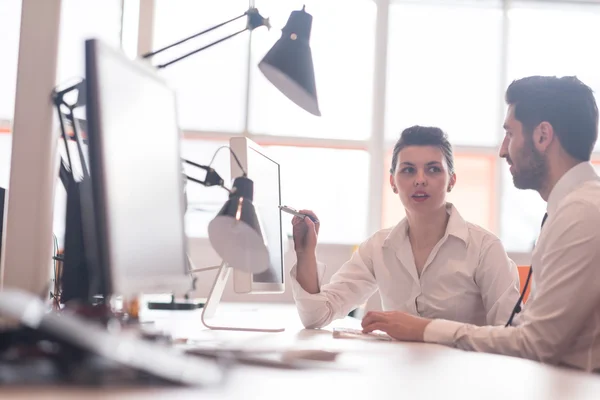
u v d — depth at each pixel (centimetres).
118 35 325
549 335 152
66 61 150
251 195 135
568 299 153
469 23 544
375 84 534
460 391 79
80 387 61
